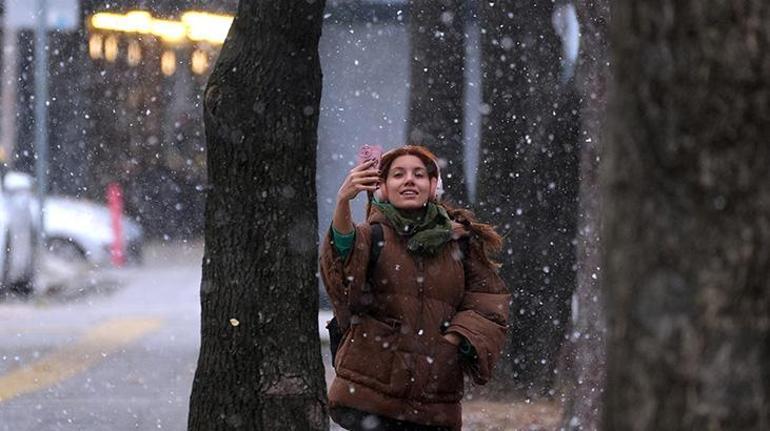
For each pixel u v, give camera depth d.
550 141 25.64
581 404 21.16
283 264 13.91
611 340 6.79
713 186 6.58
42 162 48.38
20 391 26.31
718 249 6.58
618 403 6.74
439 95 26.62
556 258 25.33
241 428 13.92
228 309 13.94
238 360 13.93
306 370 14.01
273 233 13.90
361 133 37.19
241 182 13.88
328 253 12.84
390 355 12.90
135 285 51.62
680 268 6.62
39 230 47.62
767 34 6.53
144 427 22.48
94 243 53.78
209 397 14.04
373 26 37.31
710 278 6.59
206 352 14.09
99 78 61.44
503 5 25.91
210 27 60.91
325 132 37.25
